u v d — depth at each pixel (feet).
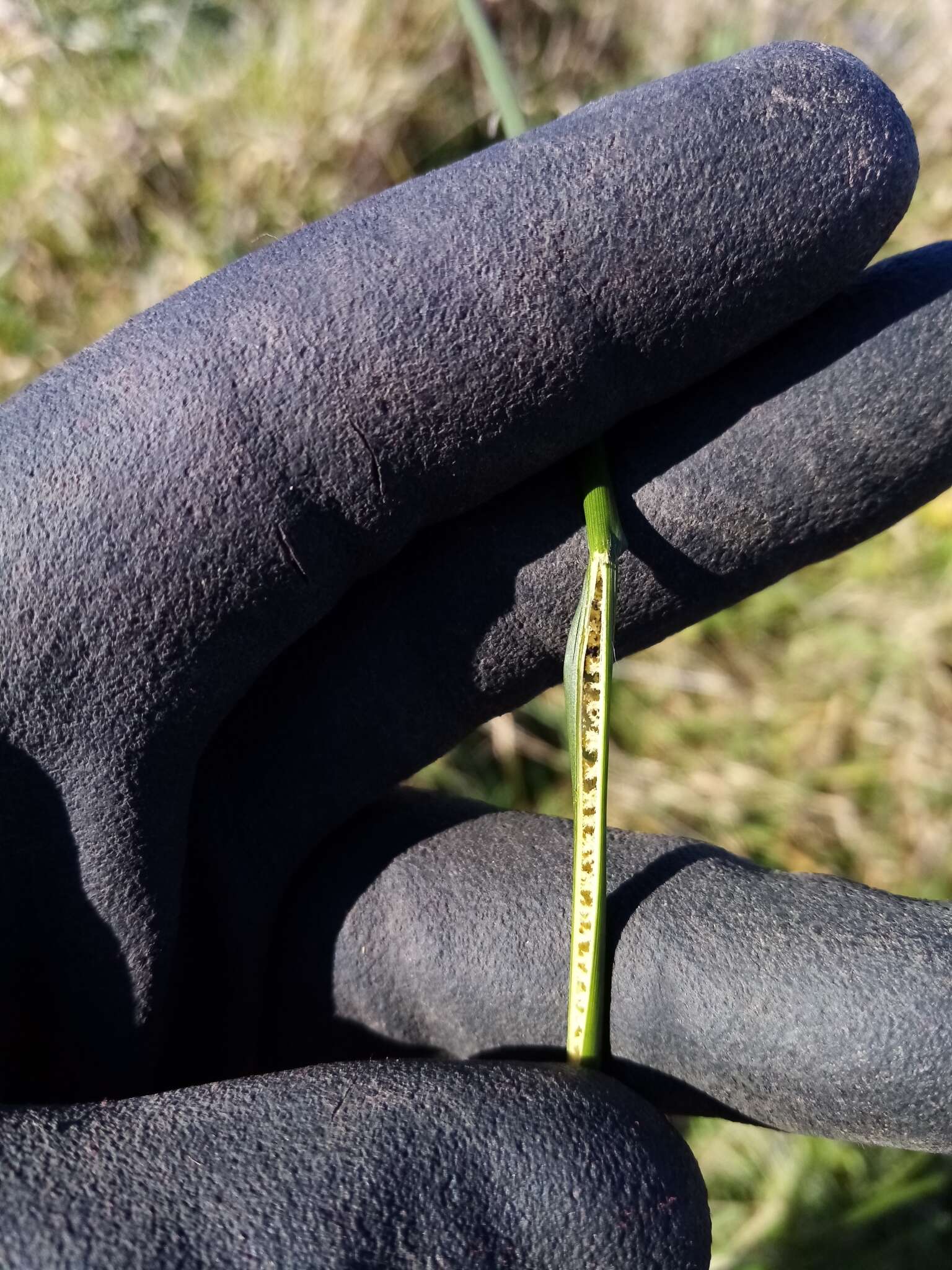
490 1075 0.32
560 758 0.77
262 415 0.33
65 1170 0.30
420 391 0.33
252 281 0.34
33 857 0.35
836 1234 0.60
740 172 0.33
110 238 0.89
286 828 0.40
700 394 0.36
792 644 0.85
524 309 0.33
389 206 0.34
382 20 0.95
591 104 0.35
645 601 0.38
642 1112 0.33
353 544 0.35
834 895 0.35
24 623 0.33
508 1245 0.30
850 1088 0.32
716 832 0.77
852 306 0.36
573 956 0.35
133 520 0.33
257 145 0.89
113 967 0.36
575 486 0.37
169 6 0.93
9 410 0.34
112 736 0.35
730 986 0.34
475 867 0.39
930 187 0.97
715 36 1.00
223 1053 0.40
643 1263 0.31
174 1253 0.29
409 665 0.39
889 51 1.00
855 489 0.36
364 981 0.39
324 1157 0.30
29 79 0.90
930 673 0.82
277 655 0.37
